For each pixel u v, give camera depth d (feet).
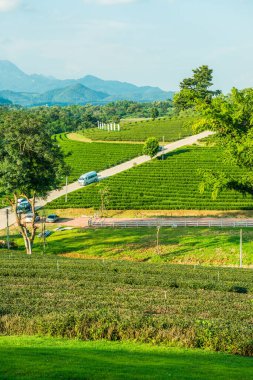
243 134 189.37
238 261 207.51
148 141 410.31
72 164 437.99
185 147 456.45
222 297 135.54
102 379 60.29
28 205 313.32
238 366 74.84
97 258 220.02
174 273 164.45
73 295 133.39
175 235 243.40
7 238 233.76
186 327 96.73
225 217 293.02
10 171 198.80
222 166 383.45
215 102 192.85
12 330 101.35
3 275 161.27
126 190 340.18
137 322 98.07
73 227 273.54
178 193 330.95
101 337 96.99
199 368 69.82
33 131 203.72
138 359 75.46
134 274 161.17
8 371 61.72
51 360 68.69
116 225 270.26
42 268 170.19
